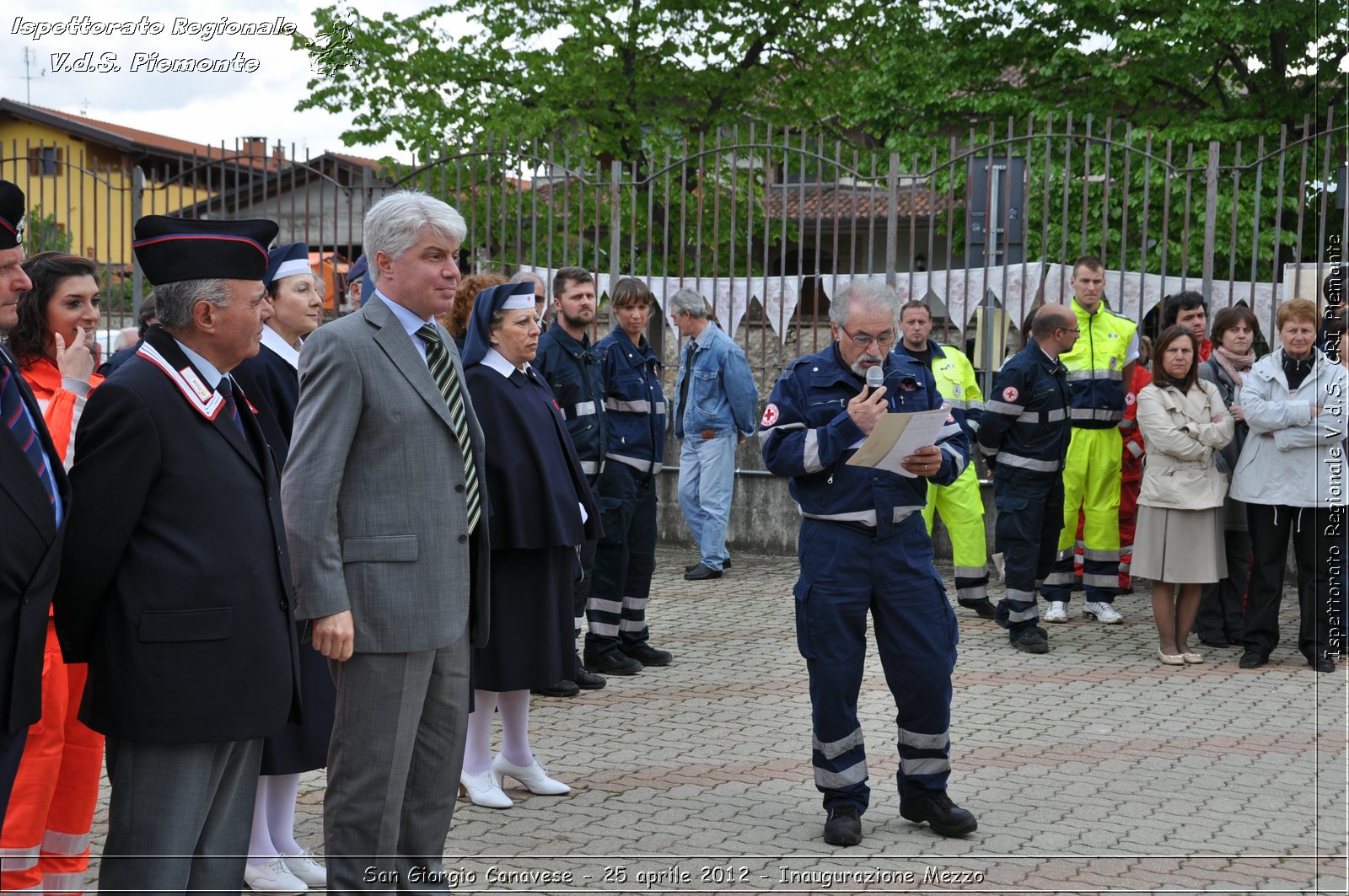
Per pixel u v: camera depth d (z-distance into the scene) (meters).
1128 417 8.51
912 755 4.74
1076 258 11.62
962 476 8.55
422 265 3.73
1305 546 7.30
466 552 3.81
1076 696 6.76
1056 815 4.95
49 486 2.99
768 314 11.05
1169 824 4.85
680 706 6.61
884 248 12.90
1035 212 11.91
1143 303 10.14
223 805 3.42
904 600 4.66
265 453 3.33
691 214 12.80
